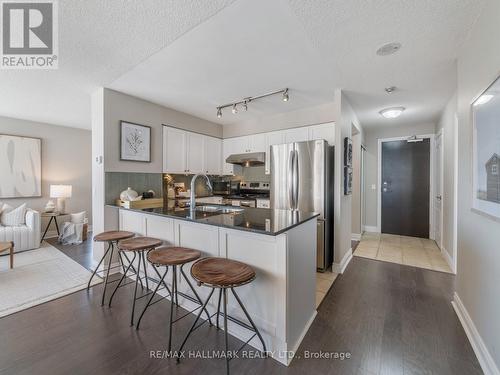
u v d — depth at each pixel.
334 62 2.24
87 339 1.69
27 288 2.44
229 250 1.79
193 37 1.86
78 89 2.91
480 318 1.57
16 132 4.27
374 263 3.29
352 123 3.60
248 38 1.88
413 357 1.53
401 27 1.69
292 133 3.84
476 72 1.62
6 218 3.75
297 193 3.22
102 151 2.86
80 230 4.23
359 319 1.95
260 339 1.54
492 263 1.41
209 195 4.64
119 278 2.74
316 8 1.51
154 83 2.74
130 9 1.54
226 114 4.05
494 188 1.35
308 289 1.89
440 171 3.96
